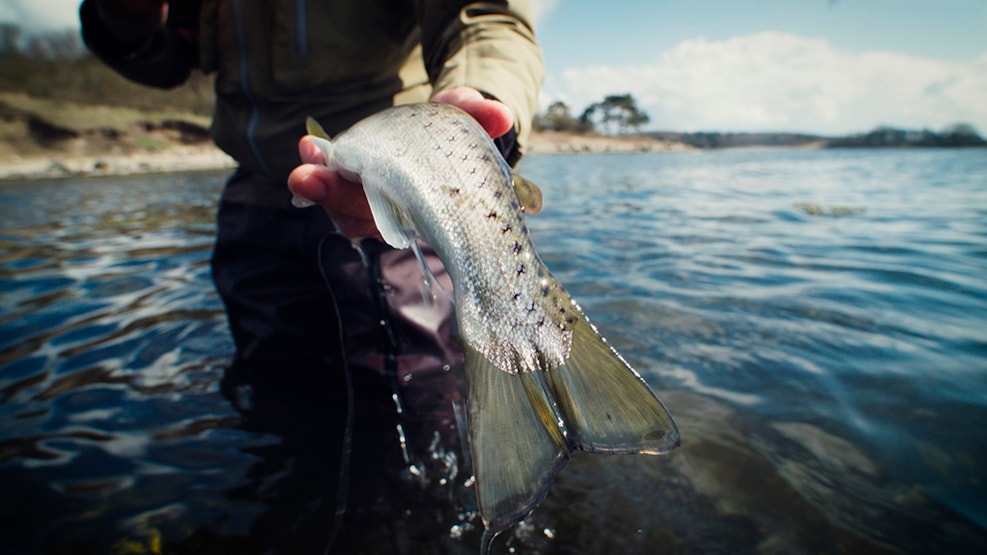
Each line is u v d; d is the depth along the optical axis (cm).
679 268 129
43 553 45
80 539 46
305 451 59
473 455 28
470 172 35
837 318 94
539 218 212
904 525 47
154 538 47
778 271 125
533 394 30
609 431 28
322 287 77
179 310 105
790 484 52
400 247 36
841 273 123
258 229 77
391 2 64
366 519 49
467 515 49
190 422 65
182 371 79
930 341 83
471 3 51
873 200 265
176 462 57
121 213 250
